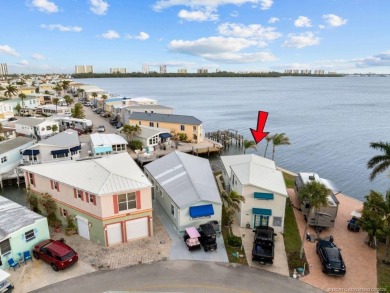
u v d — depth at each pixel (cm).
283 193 2839
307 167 6022
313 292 2122
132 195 2642
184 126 6700
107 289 2105
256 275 2278
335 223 3159
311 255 2570
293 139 8131
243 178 3003
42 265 2361
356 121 10731
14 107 9694
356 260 2519
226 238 2786
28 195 3153
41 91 14912
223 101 17100
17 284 2144
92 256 2486
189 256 2497
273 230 2788
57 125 6838
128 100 9794
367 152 6962
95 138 5572
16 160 4806
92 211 2623
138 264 2383
